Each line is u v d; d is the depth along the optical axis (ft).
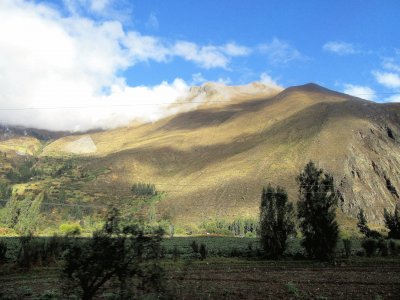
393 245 160.76
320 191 148.05
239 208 590.55
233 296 64.90
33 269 107.65
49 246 119.14
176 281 80.33
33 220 384.47
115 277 44.06
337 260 134.92
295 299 62.34
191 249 200.95
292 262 131.95
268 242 147.74
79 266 41.39
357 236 335.06
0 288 76.84
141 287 43.93
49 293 65.41
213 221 528.22
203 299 61.21
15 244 202.39
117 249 41.63
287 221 149.28
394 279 85.40
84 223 468.75
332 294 66.69
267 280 85.35
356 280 84.07
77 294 44.34
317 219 143.54
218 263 128.26
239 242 292.61
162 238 44.47
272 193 153.28
